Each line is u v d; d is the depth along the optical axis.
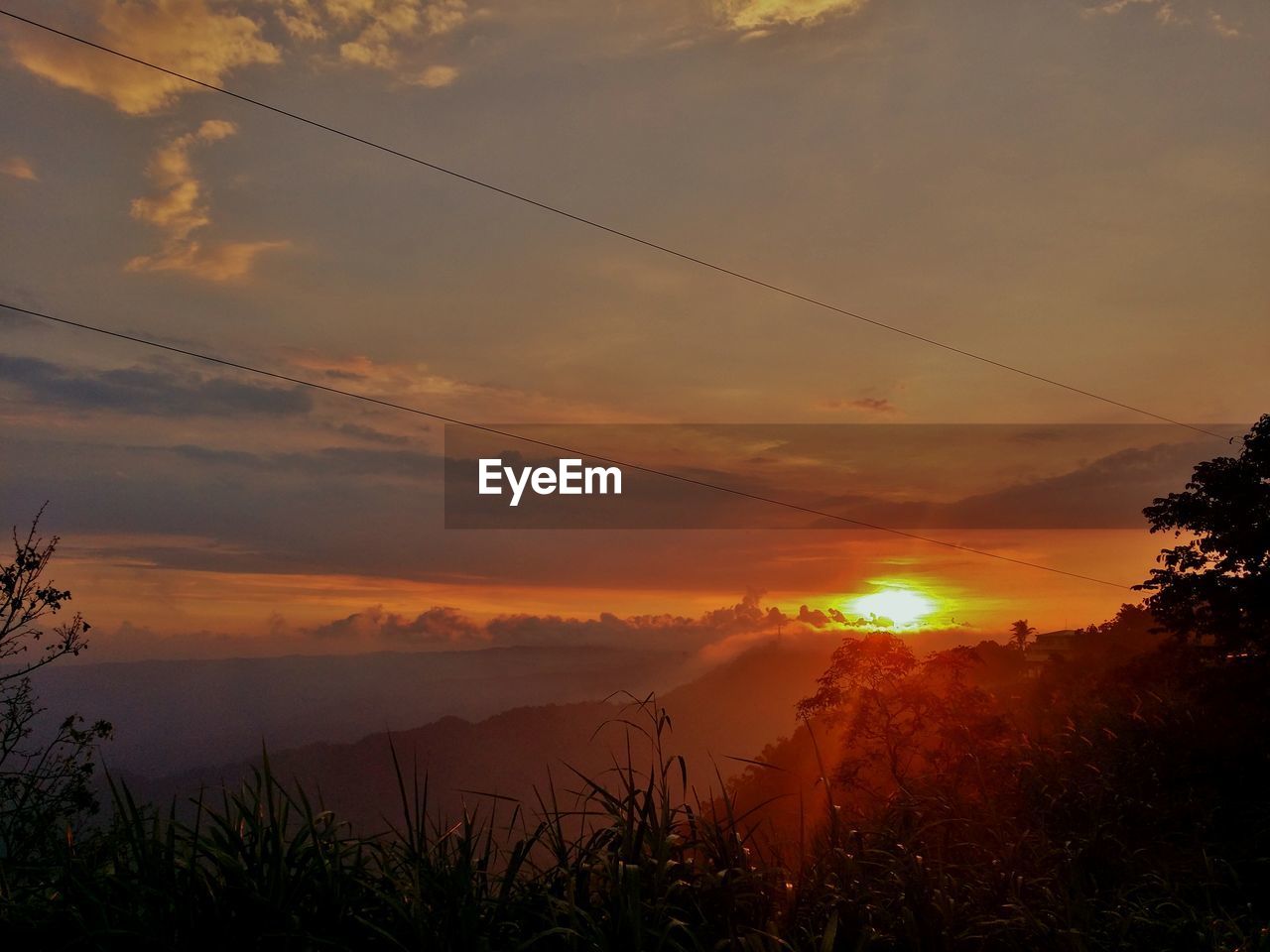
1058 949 5.29
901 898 4.90
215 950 3.49
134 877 3.73
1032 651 75.00
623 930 3.90
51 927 3.54
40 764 9.27
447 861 4.03
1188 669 20.95
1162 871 7.41
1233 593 20.28
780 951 3.95
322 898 3.72
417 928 3.59
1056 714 17.41
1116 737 12.66
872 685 17.75
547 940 3.90
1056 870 6.11
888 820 6.54
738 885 4.45
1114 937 5.90
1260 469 20.73
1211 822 10.13
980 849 6.57
